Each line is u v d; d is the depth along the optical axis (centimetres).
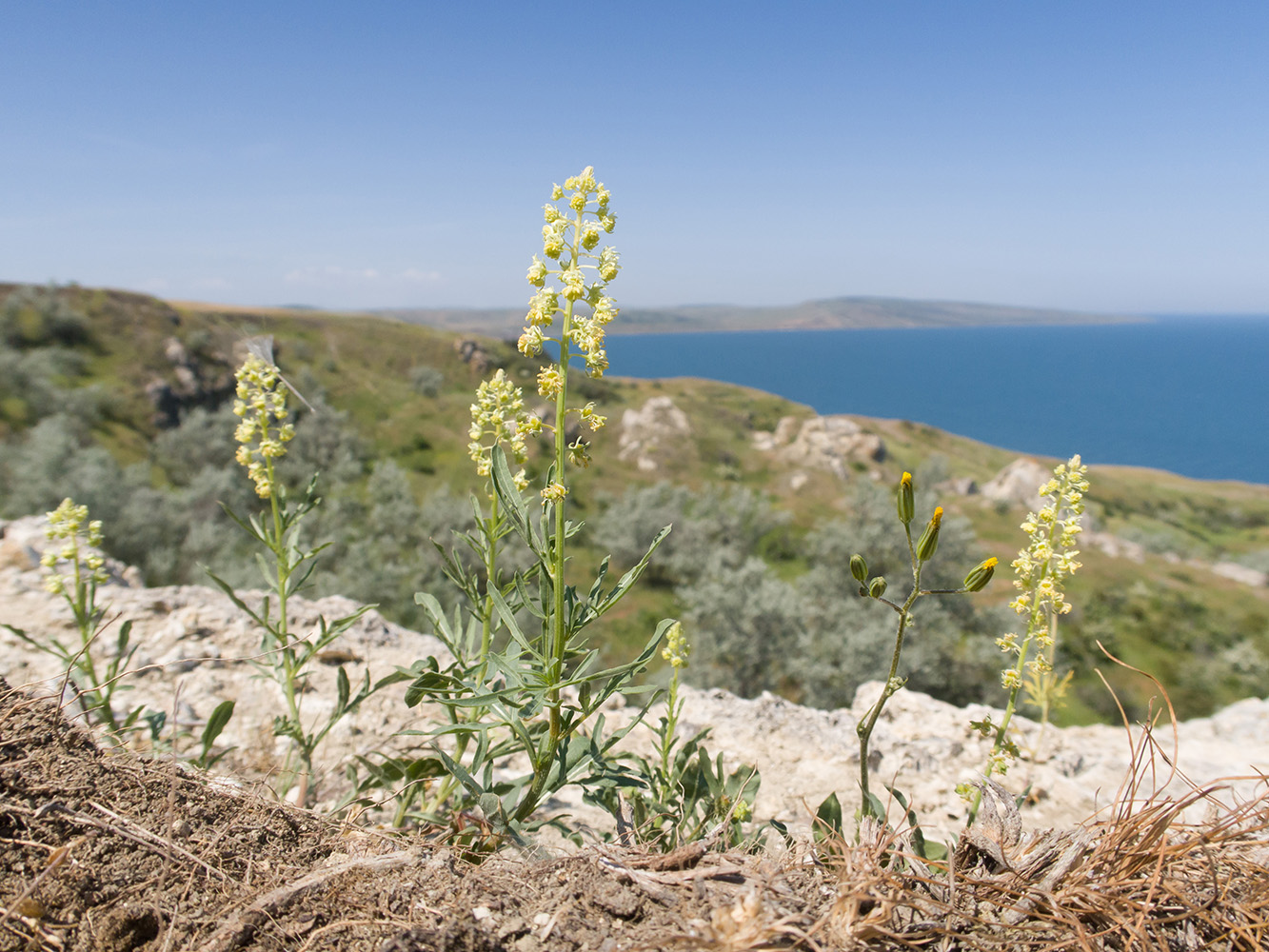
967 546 3556
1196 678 3978
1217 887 182
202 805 212
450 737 423
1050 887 190
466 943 168
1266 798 192
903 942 174
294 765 379
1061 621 4491
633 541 5231
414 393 9400
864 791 228
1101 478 12975
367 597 3216
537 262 224
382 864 195
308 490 331
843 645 3011
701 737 298
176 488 5594
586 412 231
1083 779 466
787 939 169
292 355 9312
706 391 13600
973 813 242
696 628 3288
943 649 3119
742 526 5797
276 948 168
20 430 5366
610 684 249
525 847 240
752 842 247
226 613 572
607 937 175
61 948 164
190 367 7612
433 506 4628
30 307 7094
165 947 166
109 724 303
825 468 9350
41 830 188
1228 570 6688
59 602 578
